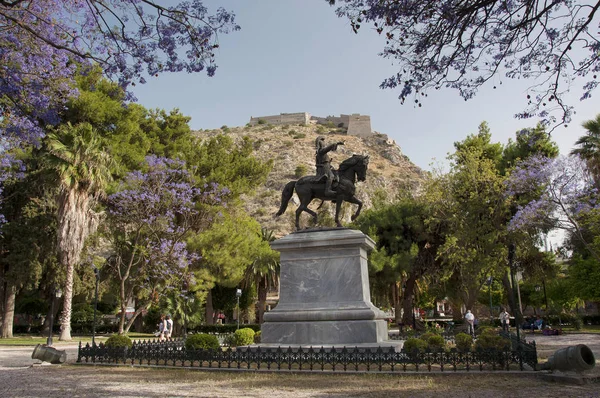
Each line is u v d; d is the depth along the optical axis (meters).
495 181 28.11
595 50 7.78
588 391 7.59
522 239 27.30
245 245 33.72
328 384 8.38
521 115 8.52
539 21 7.60
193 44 8.58
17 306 44.09
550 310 43.09
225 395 7.47
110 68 8.87
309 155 125.00
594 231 21.95
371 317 11.21
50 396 7.65
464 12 7.17
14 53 9.98
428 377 8.97
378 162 127.12
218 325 38.19
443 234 31.45
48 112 11.14
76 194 25.20
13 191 30.81
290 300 12.08
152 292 28.91
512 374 9.18
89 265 33.03
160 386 8.46
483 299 56.19
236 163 36.72
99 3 8.40
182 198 27.50
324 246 12.10
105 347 12.45
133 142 33.16
